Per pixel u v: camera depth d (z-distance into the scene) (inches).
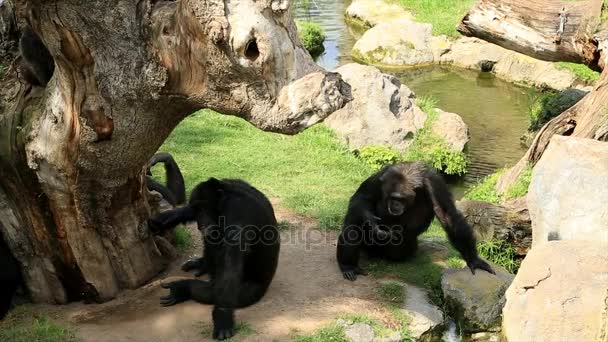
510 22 530.6
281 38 230.1
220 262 307.4
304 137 572.1
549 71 808.9
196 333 291.9
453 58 908.0
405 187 351.6
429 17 1007.6
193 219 330.3
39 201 297.1
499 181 498.9
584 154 369.4
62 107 269.6
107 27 246.5
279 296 329.4
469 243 358.6
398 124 599.2
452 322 339.0
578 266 296.5
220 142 549.0
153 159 414.3
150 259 336.8
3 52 312.7
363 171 524.7
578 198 360.8
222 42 223.8
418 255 391.2
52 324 292.8
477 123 698.8
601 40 477.4
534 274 301.4
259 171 496.1
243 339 288.5
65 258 308.2
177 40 240.2
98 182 293.6
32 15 247.1
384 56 914.1
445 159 582.2
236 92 238.7
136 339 285.4
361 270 363.3
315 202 446.6
